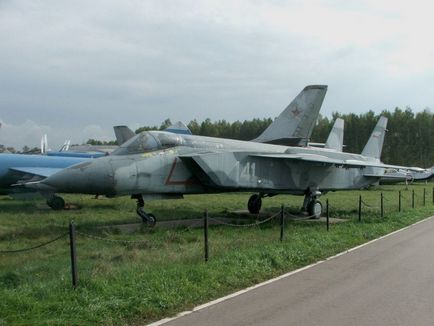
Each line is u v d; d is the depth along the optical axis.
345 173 20.66
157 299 6.32
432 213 21.70
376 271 8.80
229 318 5.82
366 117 92.31
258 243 11.17
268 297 6.86
